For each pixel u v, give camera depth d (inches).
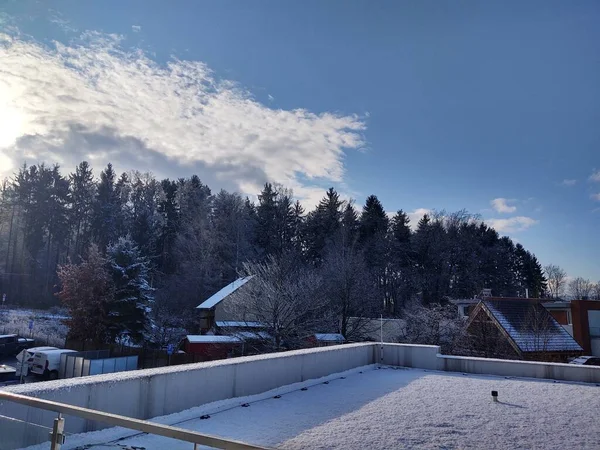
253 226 2518.5
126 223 2691.9
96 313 1465.3
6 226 2847.0
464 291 2228.1
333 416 297.0
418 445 238.8
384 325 1364.4
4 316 1958.7
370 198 2551.7
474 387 417.4
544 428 278.8
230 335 1187.3
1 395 160.4
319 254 2358.5
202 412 286.0
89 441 198.4
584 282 3809.1
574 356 1025.5
